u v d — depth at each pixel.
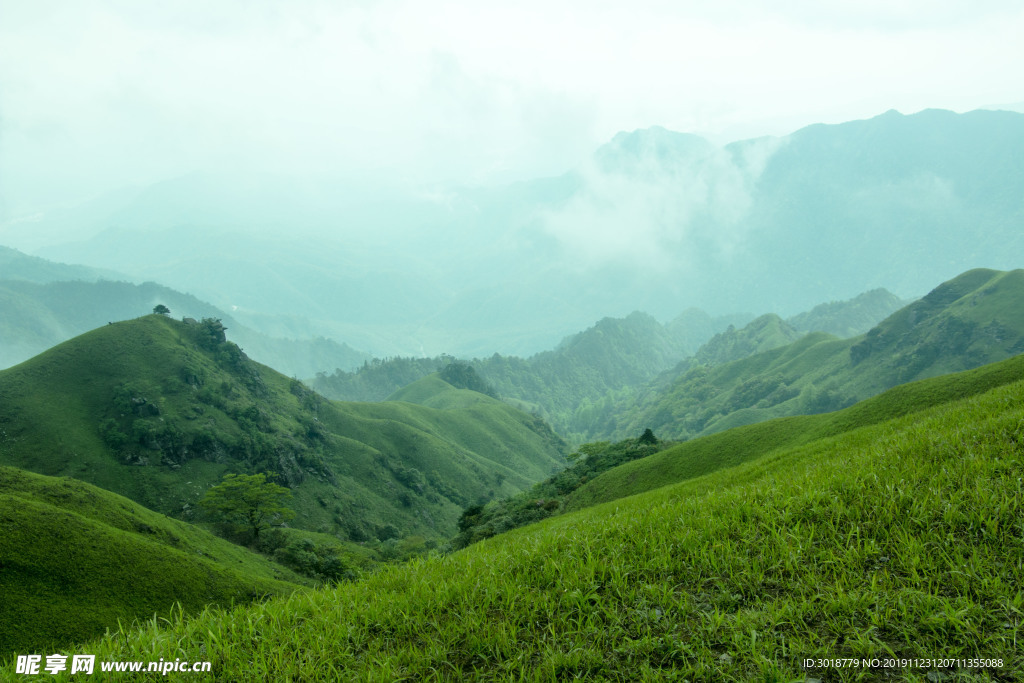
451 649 6.92
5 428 134.75
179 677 6.57
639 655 6.43
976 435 11.23
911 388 58.66
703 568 8.16
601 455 113.50
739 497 10.90
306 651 6.95
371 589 9.00
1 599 45.53
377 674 6.42
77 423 144.88
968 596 6.50
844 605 6.69
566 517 47.50
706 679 5.91
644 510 11.95
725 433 78.06
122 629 7.93
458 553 11.17
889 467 10.77
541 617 7.39
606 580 8.20
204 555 78.56
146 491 135.12
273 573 87.19
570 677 6.22
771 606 6.90
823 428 62.31
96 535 56.31
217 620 8.01
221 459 157.25
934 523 8.08
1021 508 7.81
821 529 8.66
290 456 174.25
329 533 153.62
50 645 44.72
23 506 54.56
